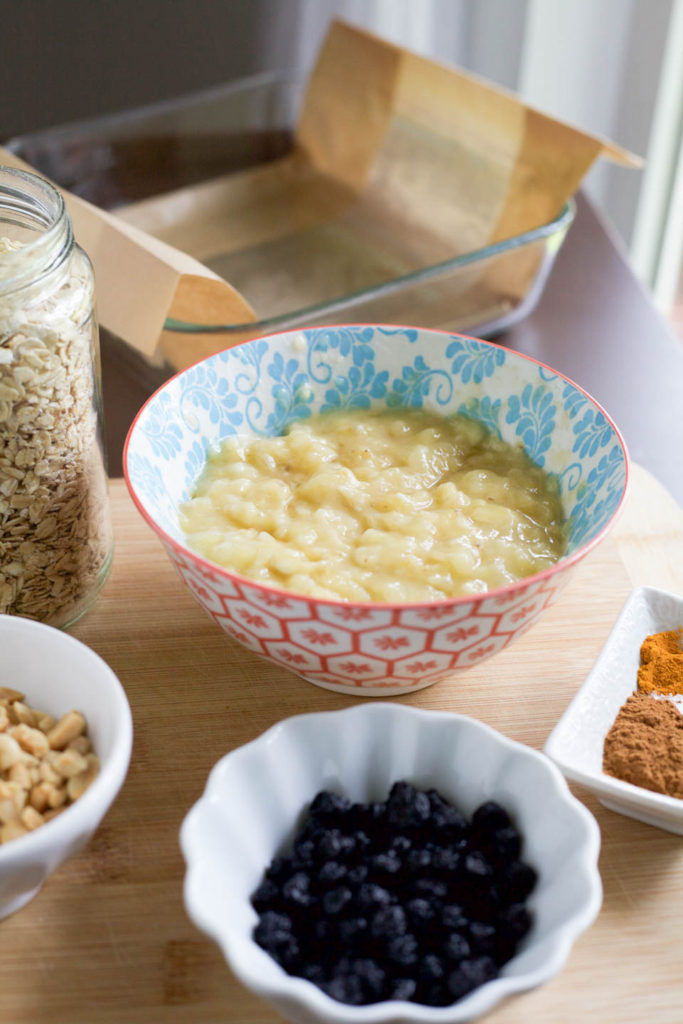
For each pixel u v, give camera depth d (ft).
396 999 1.29
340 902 1.33
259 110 2.65
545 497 1.70
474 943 1.33
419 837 1.41
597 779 1.45
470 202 2.48
